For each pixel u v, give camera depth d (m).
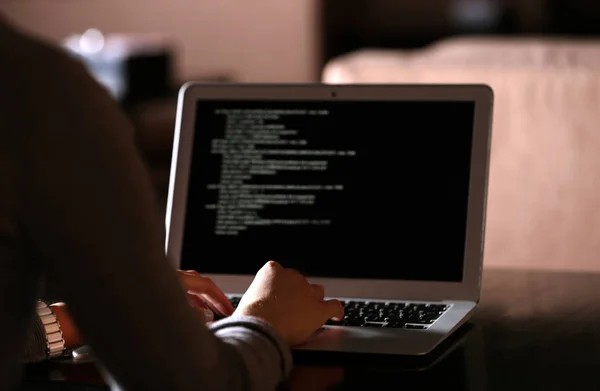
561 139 2.69
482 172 1.45
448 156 1.46
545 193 2.72
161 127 5.40
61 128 0.75
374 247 1.46
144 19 7.45
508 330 1.30
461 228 1.44
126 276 0.78
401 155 1.48
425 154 1.47
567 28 7.12
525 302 1.46
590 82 2.66
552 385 1.07
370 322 1.30
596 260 2.69
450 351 1.21
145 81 5.73
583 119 2.67
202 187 1.52
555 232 2.72
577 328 1.31
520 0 7.15
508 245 2.76
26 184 0.75
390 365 1.15
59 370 1.15
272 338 1.00
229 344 0.94
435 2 7.35
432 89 1.48
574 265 2.71
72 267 0.77
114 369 0.81
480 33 7.26
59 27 7.45
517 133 2.73
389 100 1.49
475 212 1.44
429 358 1.18
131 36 7.42
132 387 0.82
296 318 1.12
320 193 1.49
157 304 0.80
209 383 0.85
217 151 1.53
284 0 7.36
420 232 1.45
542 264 2.74
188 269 1.50
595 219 2.69
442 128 1.47
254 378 0.92
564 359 1.16
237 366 0.91
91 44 6.24
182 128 1.54
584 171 2.68
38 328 1.18
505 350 1.21
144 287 0.79
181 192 1.53
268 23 7.41
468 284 1.42
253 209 1.50
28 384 1.11
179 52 7.49
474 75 2.77
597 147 2.66
